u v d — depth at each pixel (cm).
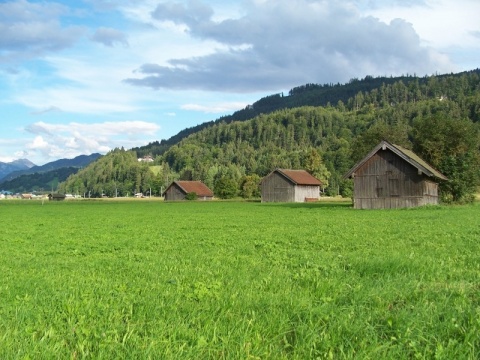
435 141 6906
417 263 1231
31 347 596
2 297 920
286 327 679
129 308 777
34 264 1480
